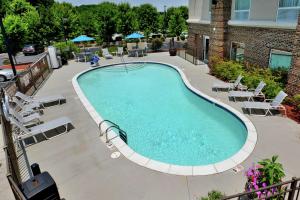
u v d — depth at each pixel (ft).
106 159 26.22
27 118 35.17
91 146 28.94
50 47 72.74
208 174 23.02
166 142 33.22
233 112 36.73
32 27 124.36
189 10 86.38
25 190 17.81
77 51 92.63
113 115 43.09
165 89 56.49
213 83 52.47
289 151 26.03
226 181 22.03
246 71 50.83
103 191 21.62
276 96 35.81
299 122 32.50
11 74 73.31
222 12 57.26
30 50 124.98
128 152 27.22
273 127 31.35
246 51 53.88
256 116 34.81
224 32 59.31
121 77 68.39
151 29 153.48
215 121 38.68
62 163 26.05
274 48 45.09
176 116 41.27
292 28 39.86
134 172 23.88
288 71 42.04
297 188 16.66
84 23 154.30
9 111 33.24
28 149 29.09
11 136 30.07
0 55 136.15
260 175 18.53
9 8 114.62
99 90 57.82
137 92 55.26
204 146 31.71
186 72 63.41
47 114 39.45
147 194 20.97
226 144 31.94
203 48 77.82
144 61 81.71
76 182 22.99
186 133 35.24
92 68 73.61
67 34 142.51
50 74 68.69
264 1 46.65
